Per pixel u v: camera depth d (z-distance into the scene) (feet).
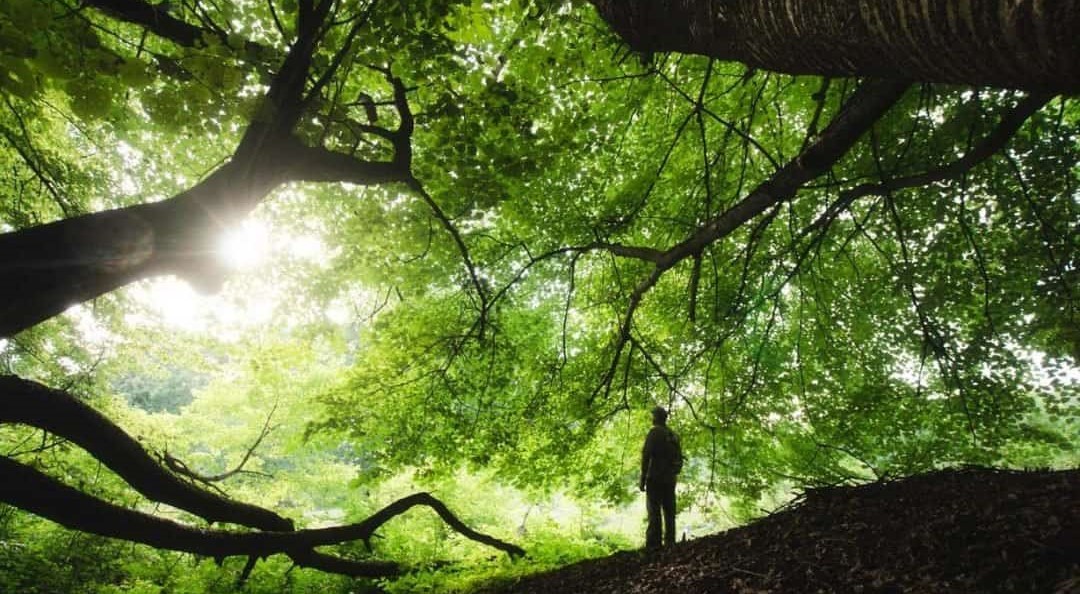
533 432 33.19
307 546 25.26
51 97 22.95
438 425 32.27
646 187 29.14
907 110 22.94
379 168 17.69
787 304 32.40
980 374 26.58
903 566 11.13
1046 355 25.11
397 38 17.40
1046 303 23.86
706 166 17.58
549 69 22.65
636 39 7.77
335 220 31.55
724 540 17.74
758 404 30.63
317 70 15.16
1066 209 23.04
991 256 25.80
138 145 28.96
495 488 47.37
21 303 10.85
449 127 19.86
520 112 21.20
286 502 56.13
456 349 26.96
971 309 26.78
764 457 31.32
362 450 32.89
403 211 27.63
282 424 39.88
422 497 30.09
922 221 26.35
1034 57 3.26
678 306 32.22
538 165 22.41
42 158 26.66
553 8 19.38
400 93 18.39
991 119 21.94
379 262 31.35
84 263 11.52
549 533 36.40
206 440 48.32
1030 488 12.70
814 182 27.20
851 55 4.81
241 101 11.50
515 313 33.78
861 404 28.63
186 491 20.68
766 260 29.40
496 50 24.77
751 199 14.47
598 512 44.39
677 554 18.61
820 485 20.22
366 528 27.45
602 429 33.83
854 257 30.63
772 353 31.07
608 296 32.42
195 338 33.68
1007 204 24.03
